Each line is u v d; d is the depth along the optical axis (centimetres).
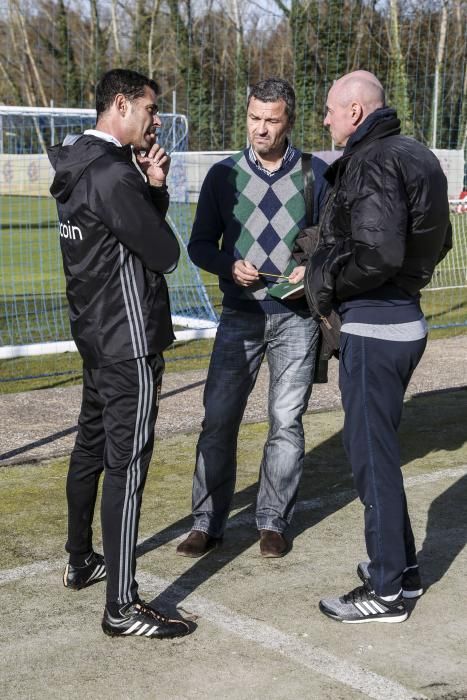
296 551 396
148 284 305
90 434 335
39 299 1123
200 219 397
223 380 393
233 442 397
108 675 290
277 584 361
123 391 305
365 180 293
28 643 312
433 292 1194
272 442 398
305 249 374
